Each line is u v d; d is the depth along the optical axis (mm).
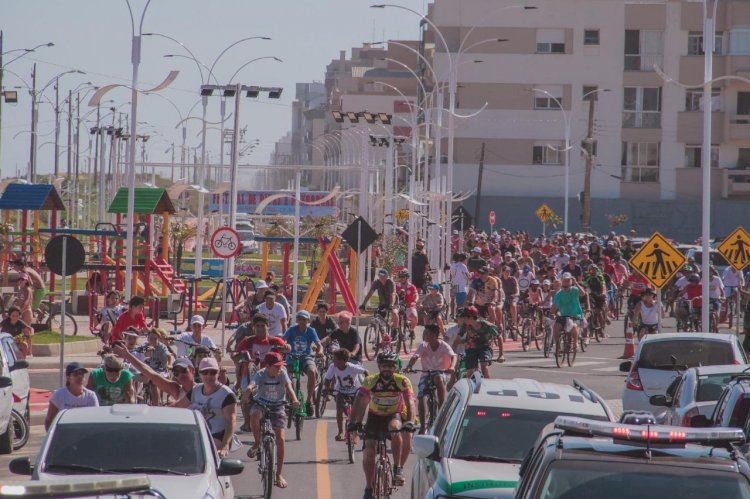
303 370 57938
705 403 44562
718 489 21891
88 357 87000
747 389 39094
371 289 91062
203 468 32094
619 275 140500
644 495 21891
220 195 142000
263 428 43188
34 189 118750
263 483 42250
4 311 90625
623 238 167000
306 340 58344
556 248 151250
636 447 22688
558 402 34781
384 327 90062
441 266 145250
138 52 93250
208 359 41125
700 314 100438
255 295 81250
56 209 121625
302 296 127688
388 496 41594
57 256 59969
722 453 22672
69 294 126562
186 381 43812
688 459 22406
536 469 22828
